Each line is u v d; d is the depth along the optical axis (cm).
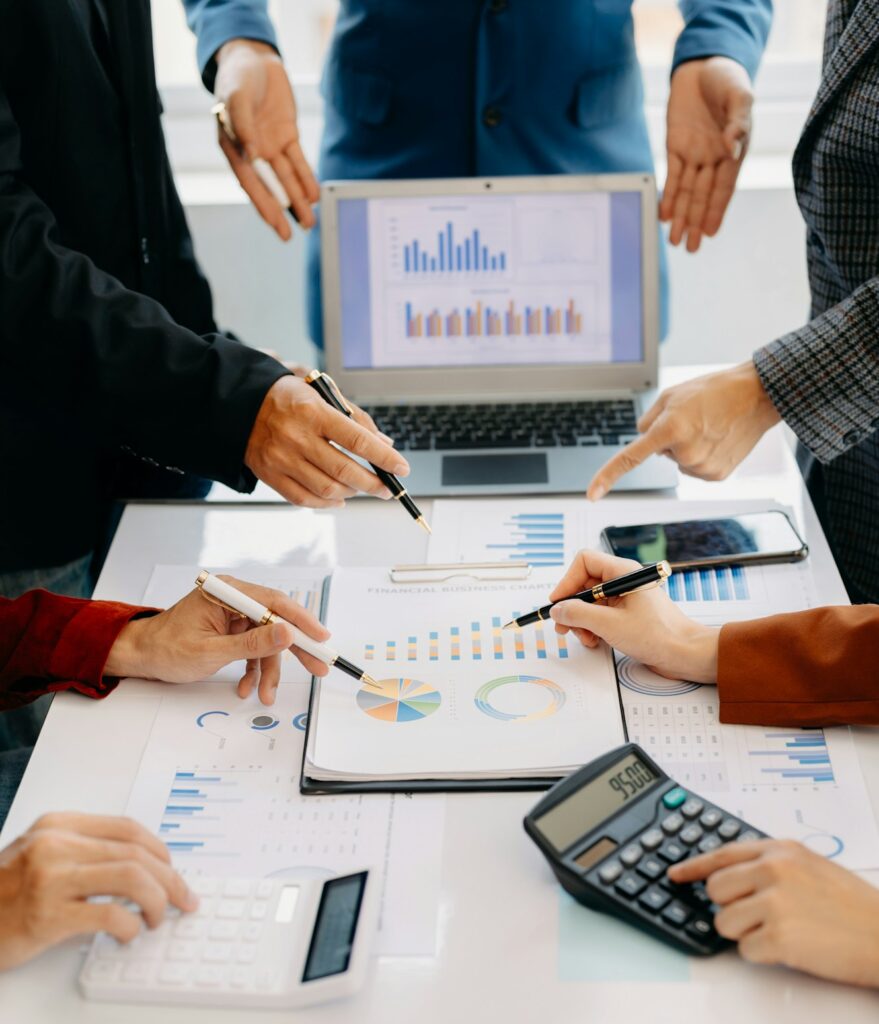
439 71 163
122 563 120
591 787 84
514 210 143
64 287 115
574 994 74
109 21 130
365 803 89
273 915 78
